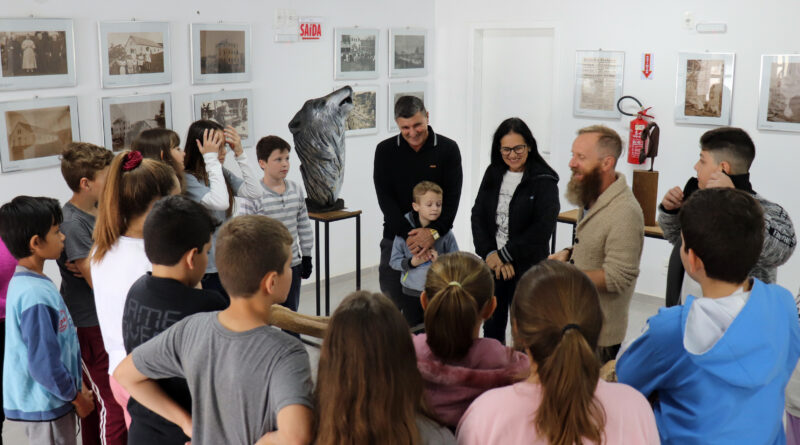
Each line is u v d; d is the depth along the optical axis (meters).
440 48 5.73
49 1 3.62
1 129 3.50
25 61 3.55
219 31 4.38
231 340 1.37
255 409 1.35
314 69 4.96
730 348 1.34
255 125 4.70
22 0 3.51
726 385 1.37
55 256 2.24
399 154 3.48
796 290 4.34
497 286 3.12
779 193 4.34
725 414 1.38
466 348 1.49
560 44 5.05
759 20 4.22
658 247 4.79
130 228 1.87
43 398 2.20
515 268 3.06
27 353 2.13
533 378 1.28
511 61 5.45
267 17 4.62
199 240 1.64
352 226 5.43
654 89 4.68
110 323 1.85
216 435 1.40
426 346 1.52
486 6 5.39
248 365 1.34
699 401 1.40
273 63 4.71
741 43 4.30
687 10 4.46
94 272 1.88
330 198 4.12
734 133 2.20
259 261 1.37
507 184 3.11
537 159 3.05
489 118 5.68
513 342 1.33
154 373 1.48
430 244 3.28
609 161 2.40
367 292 1.29
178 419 1.52
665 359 1.45
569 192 2.49
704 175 2.27
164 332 1.47
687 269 1.51
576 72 5.00
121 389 1.83
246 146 4.66
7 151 3.55
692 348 1.37
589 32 4.89
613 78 4.83
